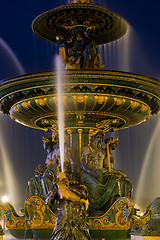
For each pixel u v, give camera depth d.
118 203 8.72
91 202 9.34
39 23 11.18
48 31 11.61
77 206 7.48
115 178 9.57
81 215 7.49
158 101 10.40
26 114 10.07
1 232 8.09
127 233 9.17
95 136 10.09
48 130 11.11
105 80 8.83
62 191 7.44
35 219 8.75
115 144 10.65
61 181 7.57
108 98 9.20
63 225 7.35
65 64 10.68
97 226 8.77
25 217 9.36
